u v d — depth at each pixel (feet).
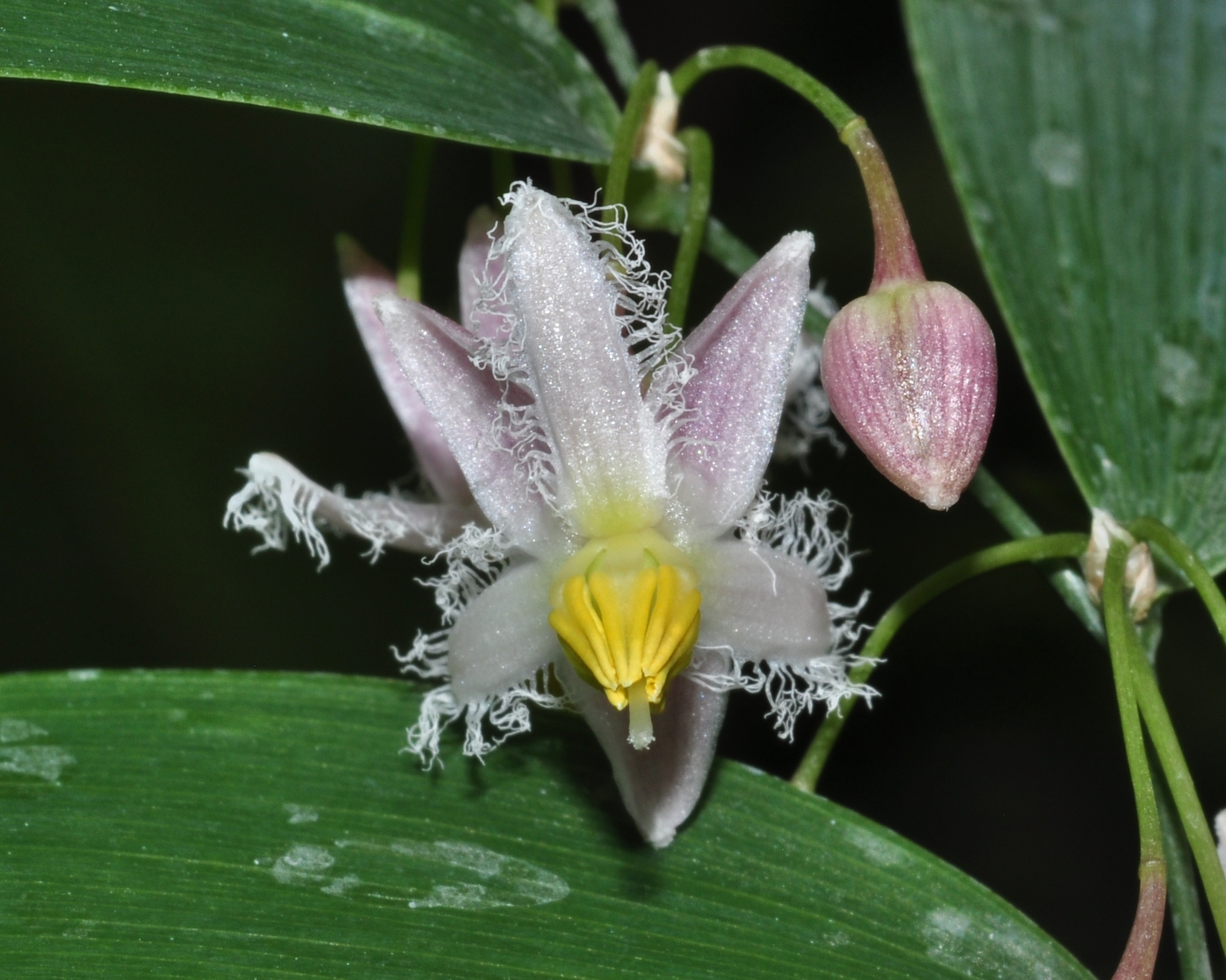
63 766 0.36
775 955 0.35
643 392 0.35
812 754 0.36
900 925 0.35
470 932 0.35
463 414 0.35
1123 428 0.37
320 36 0.35
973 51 0.39
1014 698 0.53
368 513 0.37
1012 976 0.35
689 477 0.35
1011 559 0.37
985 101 0.39
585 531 0.35
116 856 0.35
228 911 0.35
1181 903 0.37
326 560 0.37
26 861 0.35
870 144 0.36
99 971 0.35
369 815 0.36
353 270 0.38
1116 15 0.39
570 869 0.36
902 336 0.35
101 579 0.53
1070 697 0.53
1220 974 0.39
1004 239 0.38
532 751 0.36
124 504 0.53
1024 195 0.39
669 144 0.38
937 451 0.35
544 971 0.35
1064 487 0.42
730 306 0.35
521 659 0.36
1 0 0.35
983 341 0.35
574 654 0.35
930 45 0.39
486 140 0.36
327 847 0.35
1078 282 0.38
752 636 0.36
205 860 0.35
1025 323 0.38
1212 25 0.39
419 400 0.37
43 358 0.53
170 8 0.35
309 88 0.35
